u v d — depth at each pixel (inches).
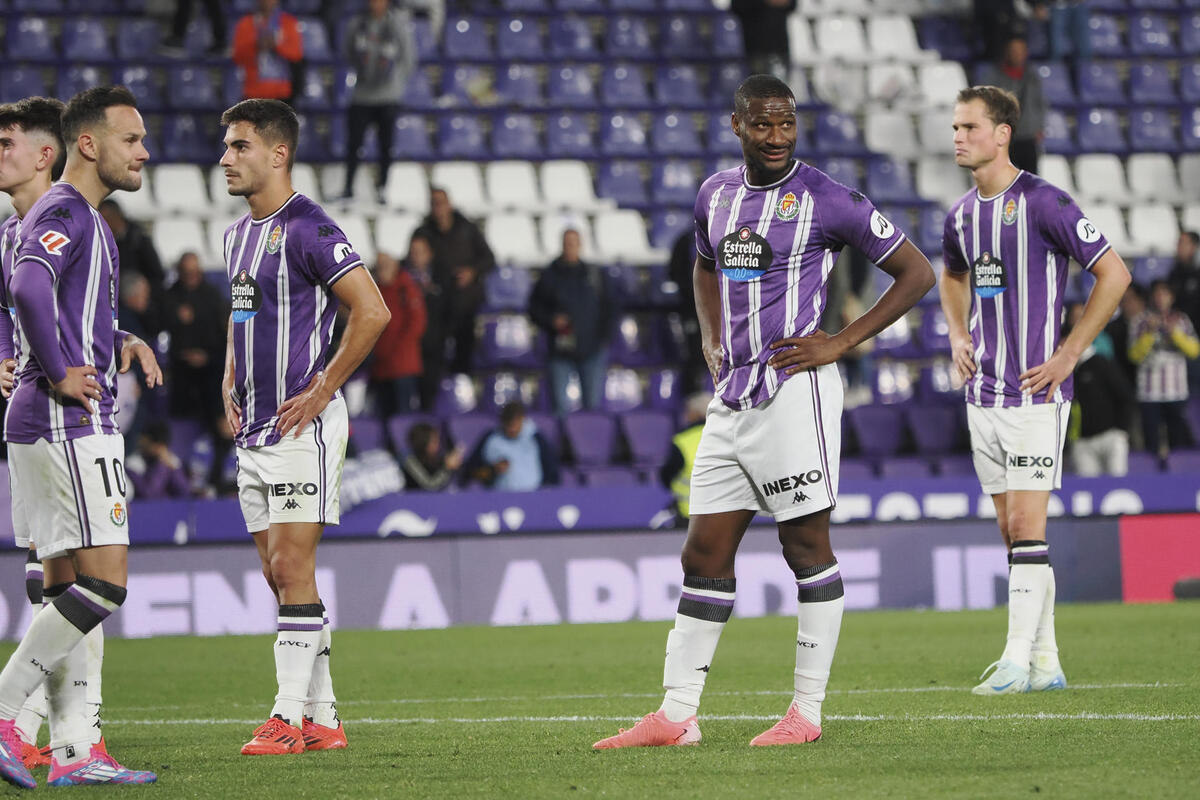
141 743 767.7
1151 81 2807.6
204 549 1606.8
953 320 972.6
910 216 2474.2
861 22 2839.6
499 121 2541.8
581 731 768.3
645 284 2278.5
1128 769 585.0
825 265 690.2
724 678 1048.8
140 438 1827.0
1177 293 2161.7
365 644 1417.3
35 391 631.8
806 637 693.3
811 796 540.4
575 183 2458.2
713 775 593.3
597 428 1983.3
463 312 2011.6
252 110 723.4
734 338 686.5
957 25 2878.9
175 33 2492.6
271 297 722.8
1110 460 1889.8
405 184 2409.0
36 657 613.0
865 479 1770.4
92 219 640.4
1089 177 2615.7
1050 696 871.1
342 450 738.2
